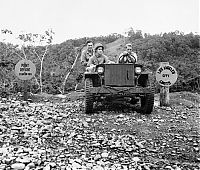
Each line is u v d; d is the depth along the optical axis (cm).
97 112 886
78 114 859
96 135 652
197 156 551
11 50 2109
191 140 635
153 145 603
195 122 794
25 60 1139
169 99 1100
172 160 532
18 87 1383
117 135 657
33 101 1173
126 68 875
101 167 476
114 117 819
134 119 802
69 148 566
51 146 572
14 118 781
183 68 2058
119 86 871
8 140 595
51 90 2072
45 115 821
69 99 1195
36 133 645
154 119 805
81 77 1501
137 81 877
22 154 516
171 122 786
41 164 479
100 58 995
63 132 660
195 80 1802
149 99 853
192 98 1194
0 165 465
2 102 1051
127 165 495
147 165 499
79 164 486
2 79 1496
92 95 847
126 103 1016
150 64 2184
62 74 2212
